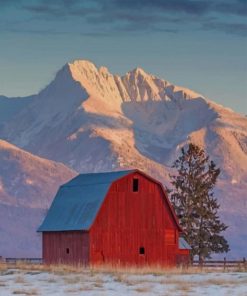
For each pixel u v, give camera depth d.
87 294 112.69
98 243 184.00
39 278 138.38
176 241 192.12
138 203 189.12
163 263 189.88
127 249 186.62
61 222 192.75
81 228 184.75
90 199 189.00
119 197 187.25
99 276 140.62
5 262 194.38
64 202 197.62
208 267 191.00
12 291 115.62
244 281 131.75
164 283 127.44
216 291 116.81
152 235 189.75
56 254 193.00
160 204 191.25
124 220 187.12
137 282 128.88
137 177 189.62
